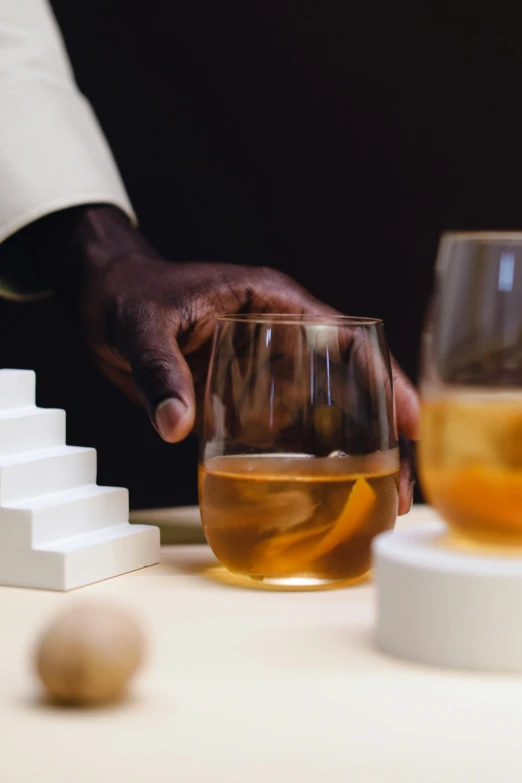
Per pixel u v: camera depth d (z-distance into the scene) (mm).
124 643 572
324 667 613
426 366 638
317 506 692
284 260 1516
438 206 1541
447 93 1514
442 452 624
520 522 618
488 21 1492
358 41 1476
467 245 625
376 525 711
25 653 626
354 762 533
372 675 605
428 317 646
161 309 842
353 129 1501
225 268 867
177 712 569
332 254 1528
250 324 697
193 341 859
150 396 784
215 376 711
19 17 1002
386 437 715
